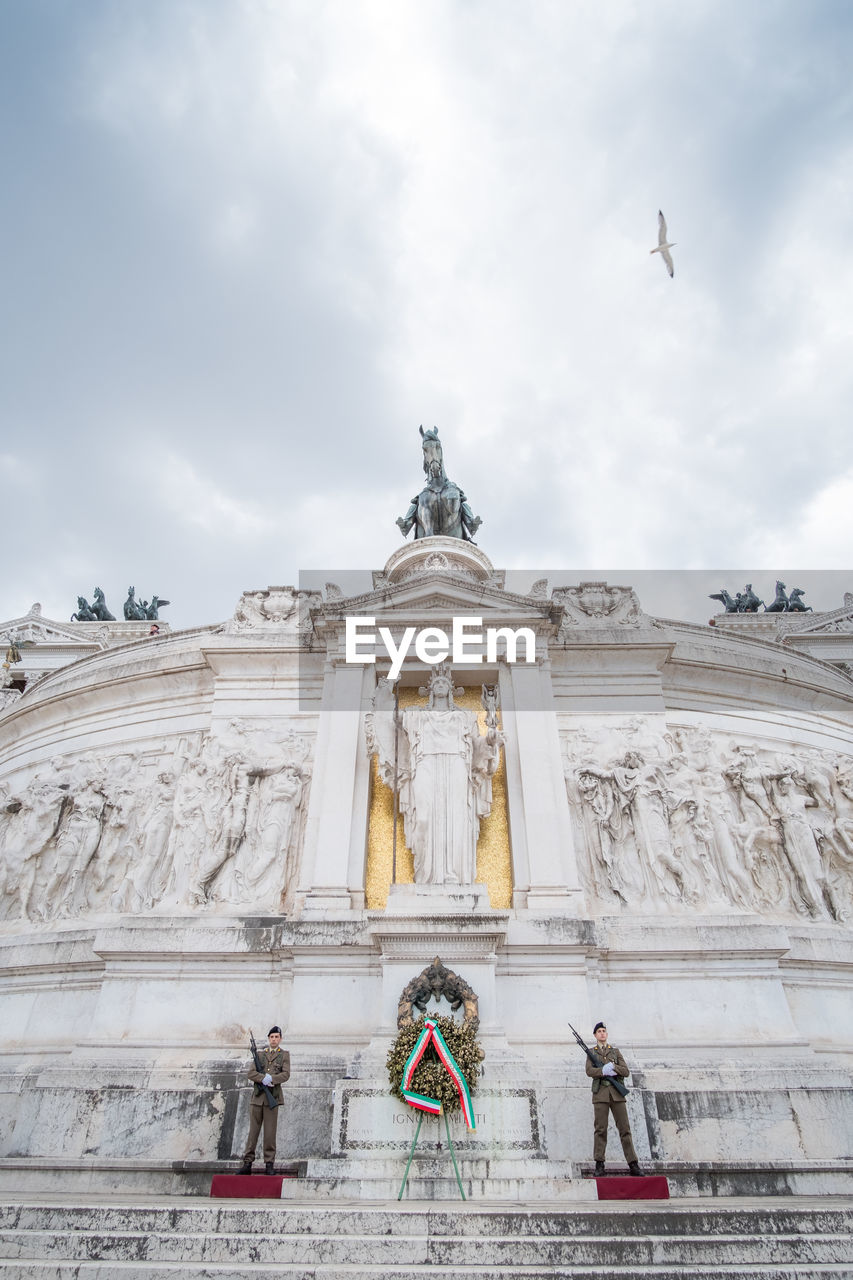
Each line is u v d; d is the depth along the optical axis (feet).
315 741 54.44
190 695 60.34
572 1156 36.40
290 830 50.08
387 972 40.11
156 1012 42.75
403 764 49.60
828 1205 28.30
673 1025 42.27
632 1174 32.78
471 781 48.65
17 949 50.24
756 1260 22.77
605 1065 33.94
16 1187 36.73
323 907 44.37
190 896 47.88
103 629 169.99
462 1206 26.89
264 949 43.47
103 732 62.54
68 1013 46.68
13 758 69.36
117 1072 39.52
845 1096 38.34
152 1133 37.81
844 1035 46.52
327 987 41.73
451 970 39.96
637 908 47.91
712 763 55.93
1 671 114.42
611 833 50.60
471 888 42.86
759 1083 38.81
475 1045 36.06
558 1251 22.84
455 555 79.05
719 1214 24.77
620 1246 22.91
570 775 52.85
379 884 47.50
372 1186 31.01
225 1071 39.37
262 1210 25.08
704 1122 37.50
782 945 44.14
